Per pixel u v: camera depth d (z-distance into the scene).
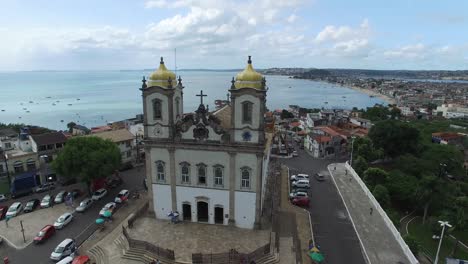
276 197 64.31
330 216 57.69
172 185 50.06
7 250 47.16
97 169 62.25
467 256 55.50
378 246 48.00
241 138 45.97
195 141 47.34
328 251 46.53
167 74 47.88
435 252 56.25
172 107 47.62
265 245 42.22
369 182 74.56
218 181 48.84
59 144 77.62
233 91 44.47
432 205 68.69
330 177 80.31
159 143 48.72
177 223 50.56
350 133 115.50
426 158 94.38
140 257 42.50
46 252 46.56
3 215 57.97
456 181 88.38
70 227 53.69
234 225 49.38
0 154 70.75
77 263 41.47
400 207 75.19
